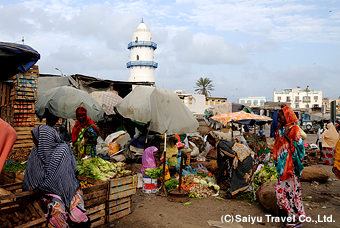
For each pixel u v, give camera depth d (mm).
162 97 6195
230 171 6590
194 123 6340
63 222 3256
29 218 3232
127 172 5051
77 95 7824
